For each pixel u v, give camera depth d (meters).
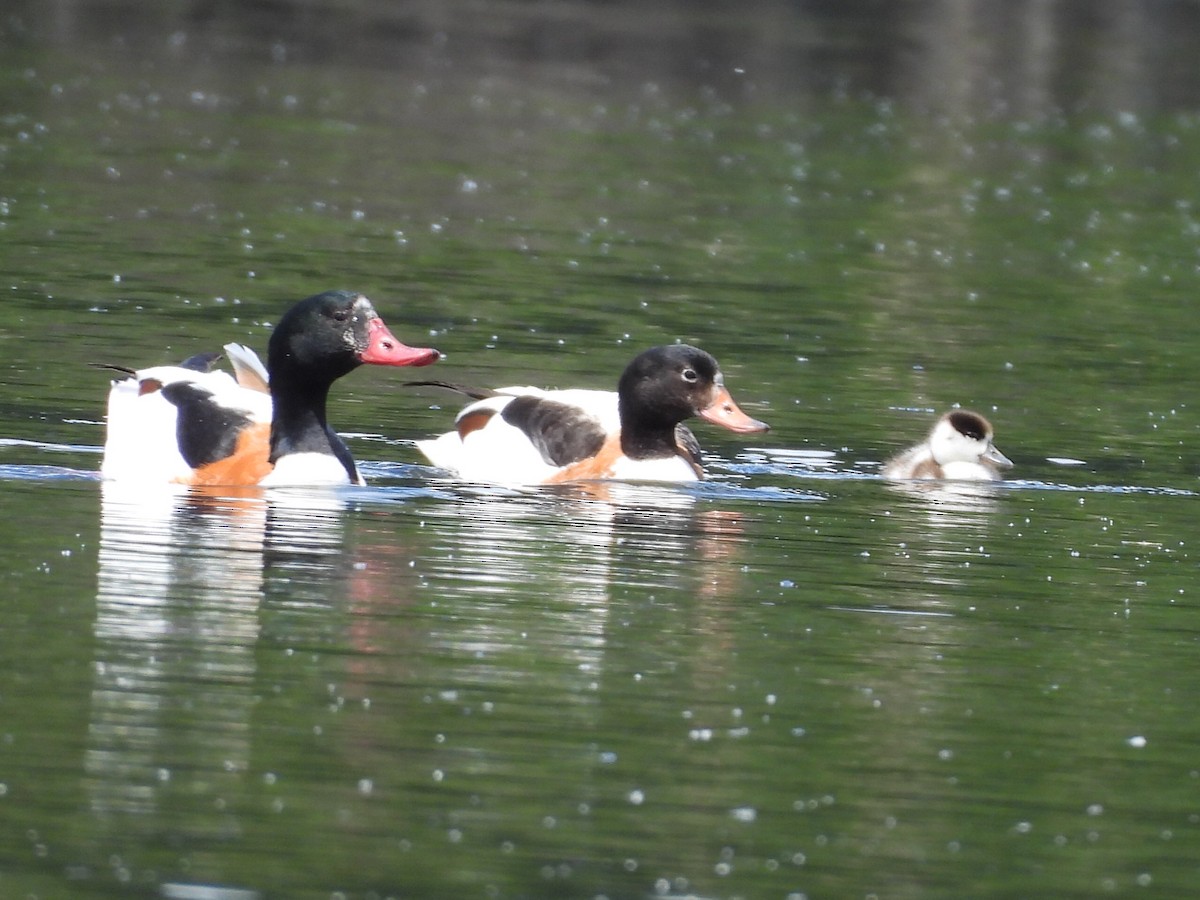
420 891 8.02
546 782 9.16
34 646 10.67
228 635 11.06
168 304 22.73
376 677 10.47
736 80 51.91
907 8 66.12
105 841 8.33
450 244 28.56
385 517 14.36
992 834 8.88
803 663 11.14
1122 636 12.01
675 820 8.84
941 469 16.77
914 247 31.05
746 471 16.88
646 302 24.78
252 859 8.23
